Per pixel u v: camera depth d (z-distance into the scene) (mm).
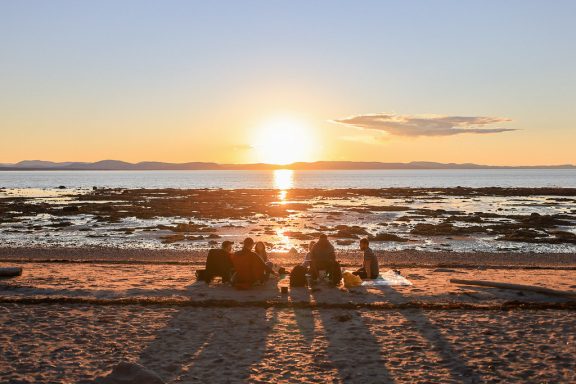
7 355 8328
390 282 14047
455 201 75688
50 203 67125
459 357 8305
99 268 17734
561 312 11000
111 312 10867
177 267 18484
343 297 12352
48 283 13906
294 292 12898
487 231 37094
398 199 80562
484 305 11484
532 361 8117
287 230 38406
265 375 7578
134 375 6871
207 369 7797
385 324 10125
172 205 63156
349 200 77438
